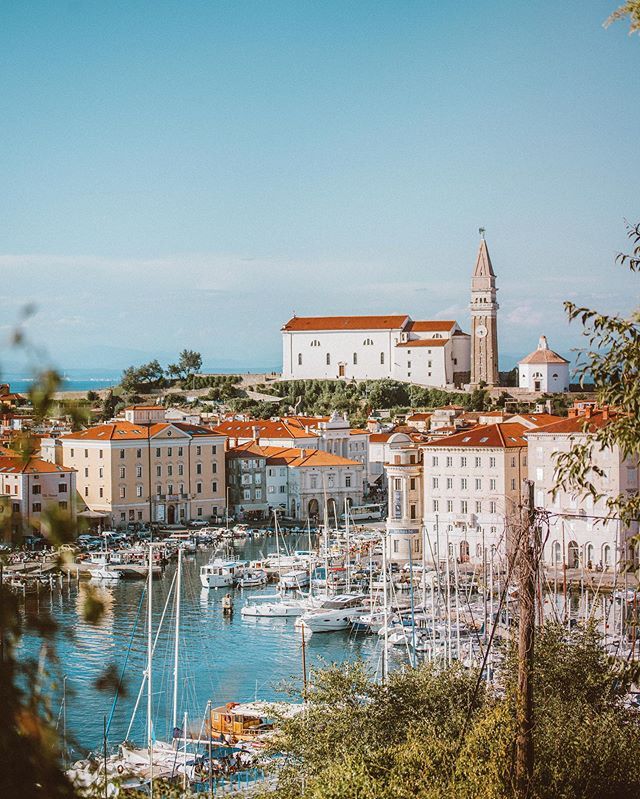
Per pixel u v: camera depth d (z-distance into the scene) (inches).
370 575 6791.3
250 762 3307.1
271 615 6481.3
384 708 2610.7
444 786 1926.7
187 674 5064.0
